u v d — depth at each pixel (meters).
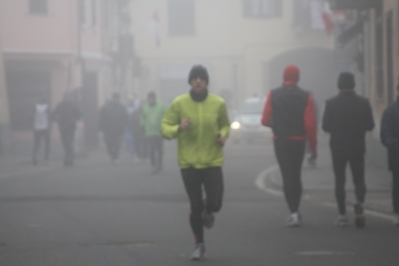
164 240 37.06
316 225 41.28
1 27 110.00
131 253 33.72
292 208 40.84
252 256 32.72
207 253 33.59
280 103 40.66
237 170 76.25
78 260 32.22
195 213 32.09
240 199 53.53
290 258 32.16
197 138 31.83
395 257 32.22
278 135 40.75
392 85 72.38
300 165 41.09
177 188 59.97
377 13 79.50
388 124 39.06
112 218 44.31
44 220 43.69
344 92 40.19
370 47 84.25
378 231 38.94
